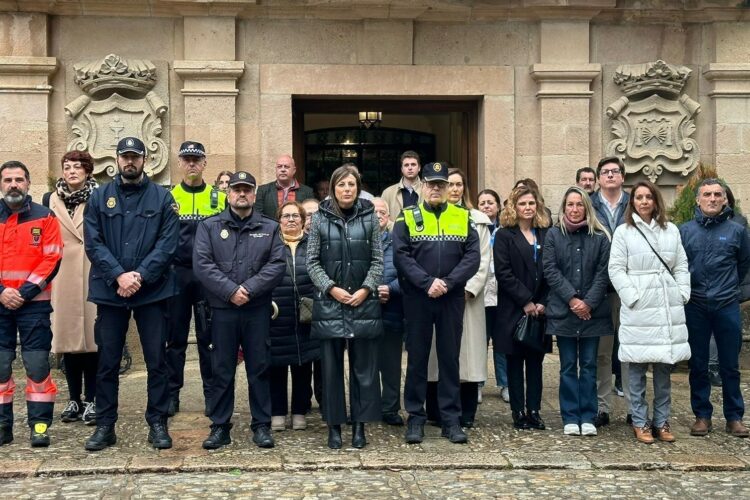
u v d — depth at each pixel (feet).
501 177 39.50
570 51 39.06
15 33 36.96
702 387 25.46
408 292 24.32
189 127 38.04
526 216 25.72
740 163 39.55
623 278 24.41
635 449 23.91
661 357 24.13
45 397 23.99
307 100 40.19
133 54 37.99
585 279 24.95
